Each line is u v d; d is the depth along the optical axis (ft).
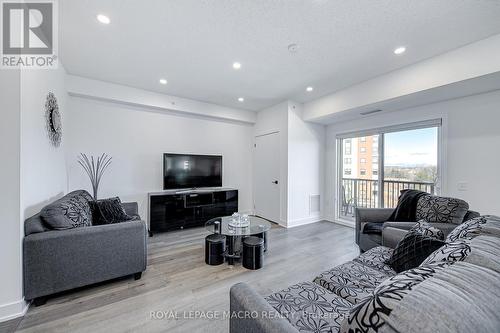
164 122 13.88
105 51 8.41
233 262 8.56
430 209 7.97
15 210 5.42
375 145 13.42
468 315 1.72
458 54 7.83
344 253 9.63
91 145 11.70
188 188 13.99
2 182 5.34
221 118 15.64
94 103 11.78
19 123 5.55
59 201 6.80
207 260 8.48
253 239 8.61
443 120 10.17
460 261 2.78
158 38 7.54
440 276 2.24
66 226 6.25
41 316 5.41
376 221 9.55
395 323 1.78
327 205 15.67
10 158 5.43
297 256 9.30
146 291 6.57
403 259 5.11
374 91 10.51
